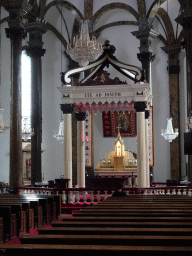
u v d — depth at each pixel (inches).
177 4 915.4
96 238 159.9
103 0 878.4
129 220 223.6
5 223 341.7
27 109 960.9
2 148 896.9
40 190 606.9
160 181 948.0
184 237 156.7
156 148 957.8
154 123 964.6
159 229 177.3
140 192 580.7
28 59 971.3
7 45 925.8
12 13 669.9
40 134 826.8
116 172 849.5
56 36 970.7
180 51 951.6
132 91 598.9
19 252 144.6
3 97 909.8
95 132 984.3
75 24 949.8
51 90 952.9
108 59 628.4
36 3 826.2
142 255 137.1
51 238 162.2
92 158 932.6
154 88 972.6
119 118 960.9
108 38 997.2
